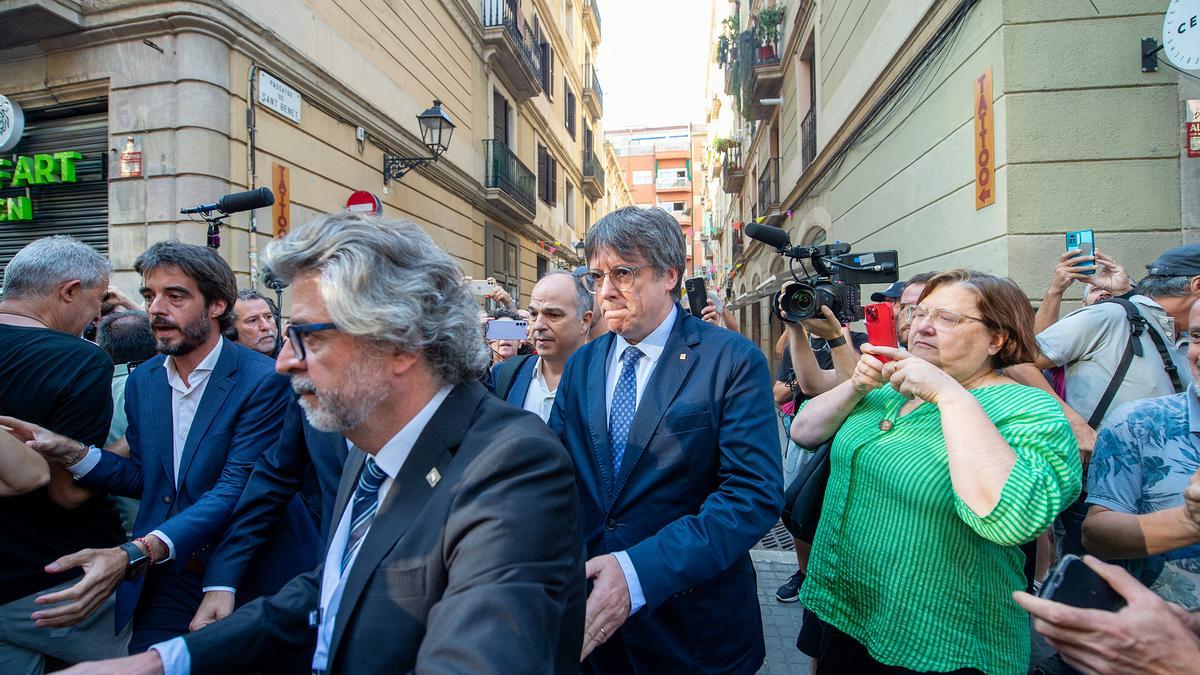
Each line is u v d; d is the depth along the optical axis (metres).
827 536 1.89
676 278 1.95
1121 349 2.60
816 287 2.51
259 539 1.93
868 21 6.97
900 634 1.61
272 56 6.21
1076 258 2.97
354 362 1.07
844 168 7.97
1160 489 1.61
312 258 1.07
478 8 11.77
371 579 1.04
